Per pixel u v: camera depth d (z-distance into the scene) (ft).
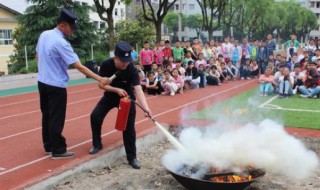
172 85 39.06
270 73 38.65
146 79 40.98
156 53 47.03
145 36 90.38
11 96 40.16
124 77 16.66
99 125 17.66
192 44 53.06
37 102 36.09
